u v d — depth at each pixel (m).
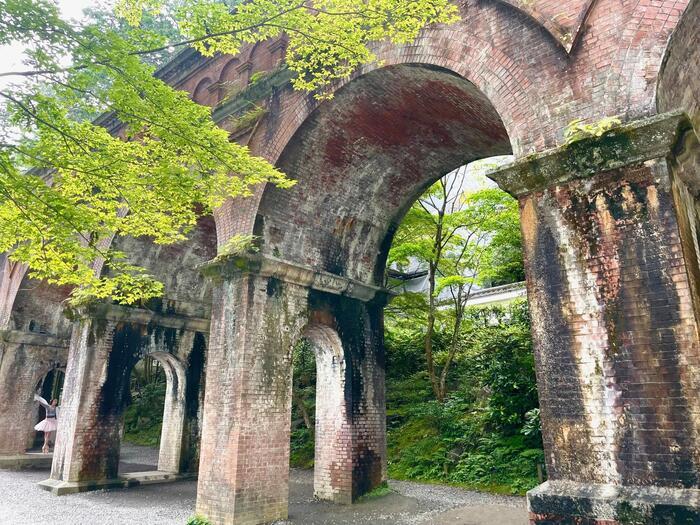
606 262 5.80
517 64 7.29
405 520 9.33
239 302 9.91
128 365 14.20
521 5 7.40
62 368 19.66
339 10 7.63
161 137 7.32
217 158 7.55
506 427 12.72
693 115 7.13
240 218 10.68
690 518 4.64
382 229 12.50
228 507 8.84
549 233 6.28
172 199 8.01
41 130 6.91
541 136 6.82
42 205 7.08
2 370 17.98
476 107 9.52
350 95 9.85
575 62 6.72
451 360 15.63
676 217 5.48
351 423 11.00
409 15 7.48
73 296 14.85
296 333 10.51
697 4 5.90
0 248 8.14
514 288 19.55
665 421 5.13
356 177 11.40
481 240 19.38
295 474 15.33
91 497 12.27
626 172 5.86
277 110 10.89
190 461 15.19
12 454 17.89
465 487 12.23
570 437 5.66
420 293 16.17
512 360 12.45
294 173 10.71
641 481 5.13
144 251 14.53
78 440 13.09
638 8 6.37
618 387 5.46
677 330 5.23
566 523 5.31
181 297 15.55
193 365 15.66
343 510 10.12
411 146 11.08
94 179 7.60
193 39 7.15
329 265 11.59
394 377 17.44
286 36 11.52
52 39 6.21
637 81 6.09
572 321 5.90
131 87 6.71
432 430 14.59
